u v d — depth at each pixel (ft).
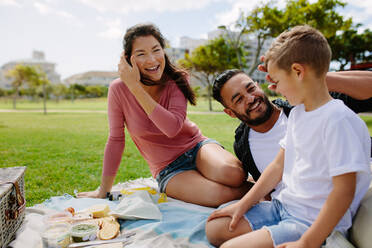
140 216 6.40
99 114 63.67
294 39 4.22
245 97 6.11
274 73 4.51
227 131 28.43
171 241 5.28
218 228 5.09
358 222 4.34
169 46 8.02
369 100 5.83
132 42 7.04
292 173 4.76
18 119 48.65
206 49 66.33
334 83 5.56
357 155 3.73
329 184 4.17
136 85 6.54
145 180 10.21
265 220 4.91
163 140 7.89
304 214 4.38
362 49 73.00
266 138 6.55
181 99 7.64
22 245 5.28
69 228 5.55
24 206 6.10
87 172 12.76
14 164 14.46
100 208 6.59
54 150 18.76
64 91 232.94
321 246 4.27
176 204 7.13
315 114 4.25
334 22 43.62
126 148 19.56
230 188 6.95
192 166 7.83
